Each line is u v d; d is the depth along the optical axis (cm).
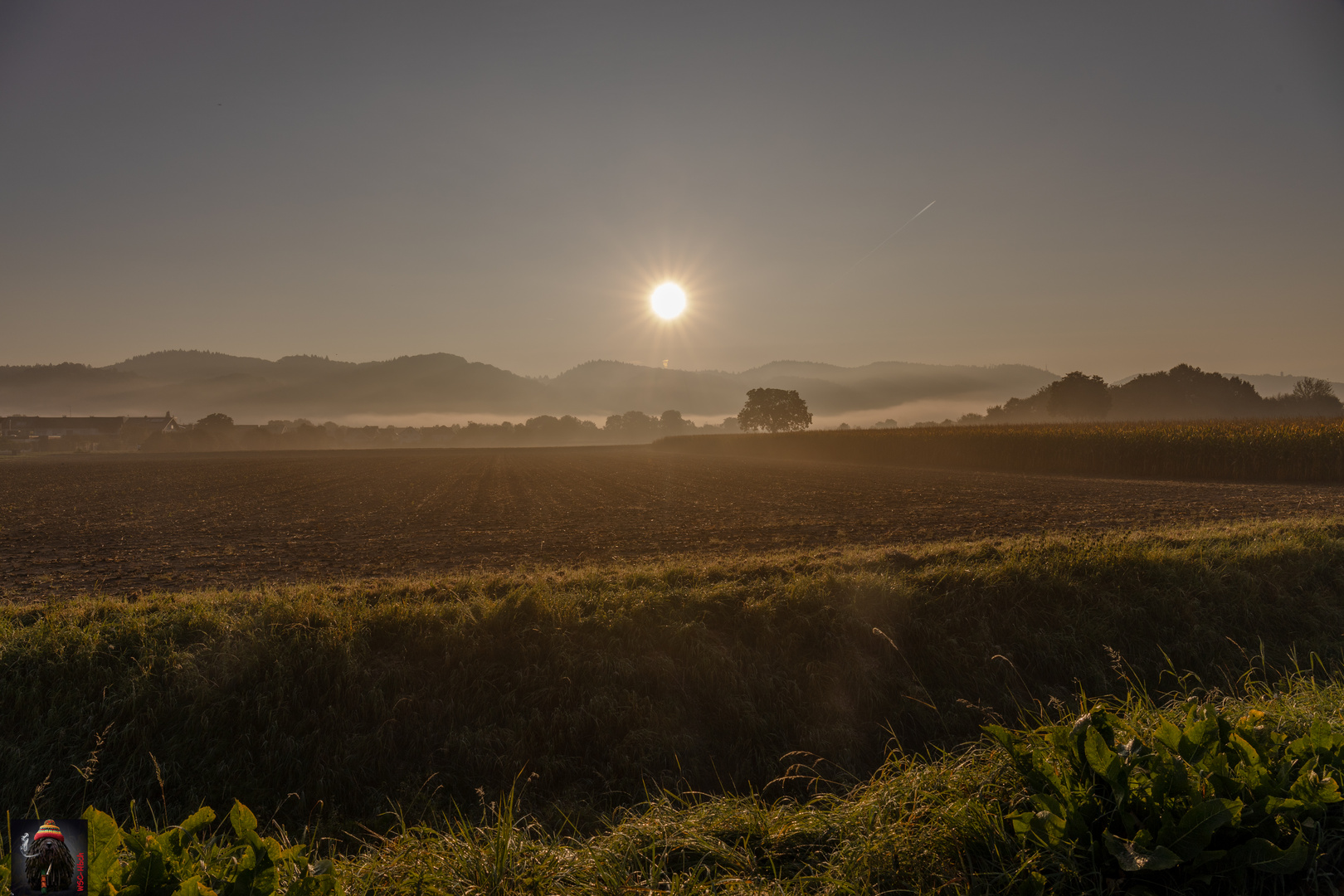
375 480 5197
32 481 5091
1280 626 1017
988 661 922
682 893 349
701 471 5559
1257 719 404
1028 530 1853
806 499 2992
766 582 1088
